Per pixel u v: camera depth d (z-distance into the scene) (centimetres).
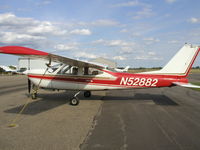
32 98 870
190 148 339
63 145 349
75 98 733
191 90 1278
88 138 385
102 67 786
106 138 386
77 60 686
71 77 807
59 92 1094
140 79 780
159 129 446
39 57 707
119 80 788
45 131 426
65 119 530
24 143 357
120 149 334
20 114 582
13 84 1673
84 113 603
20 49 599
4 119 524
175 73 779
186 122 504
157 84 777
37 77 831
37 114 585
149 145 352
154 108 683
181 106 720
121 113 605
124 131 430
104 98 912
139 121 514
